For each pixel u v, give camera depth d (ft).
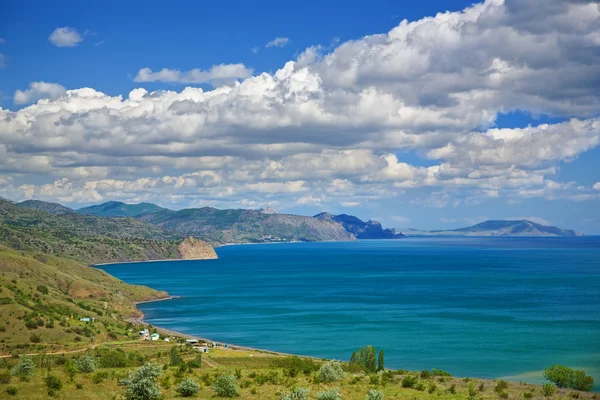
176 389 250.78
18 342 492.13
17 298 600.39
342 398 242.37
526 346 524.52
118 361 370.73
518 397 258.98
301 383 286.25
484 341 552.41
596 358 473.26
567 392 275.59
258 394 252.83
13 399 218.18
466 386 290.15
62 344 501.97
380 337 587.68
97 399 227.20
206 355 472.44
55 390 233.35
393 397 250.57
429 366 452.76
